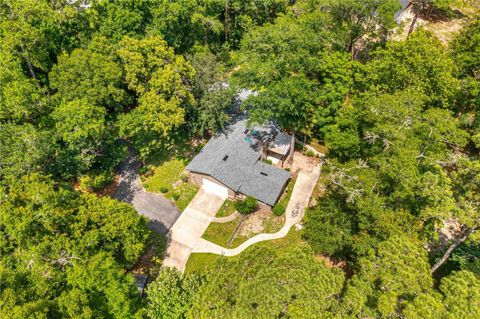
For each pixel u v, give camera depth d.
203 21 62.28
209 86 50.97
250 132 51.28
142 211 47.31
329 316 22.95
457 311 23.83
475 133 48.06
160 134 54.53
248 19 68.81
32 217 31.69
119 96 48.50
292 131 53.31
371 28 61.34
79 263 31.02
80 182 47.44
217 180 46.59
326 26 56.22
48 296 27.58
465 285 25.59
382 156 35.66
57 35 56.62
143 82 49.31
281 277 24.53
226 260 28.45
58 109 45.78
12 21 51.97
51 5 58.28
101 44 50.12
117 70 48.00
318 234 37.25
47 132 43.72
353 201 34.97
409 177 32.72
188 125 53.53
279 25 48.72
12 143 40.66
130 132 48.28
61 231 33.28
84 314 25.94
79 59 48.62
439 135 37.97
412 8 83.12
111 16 56.50
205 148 50.38
